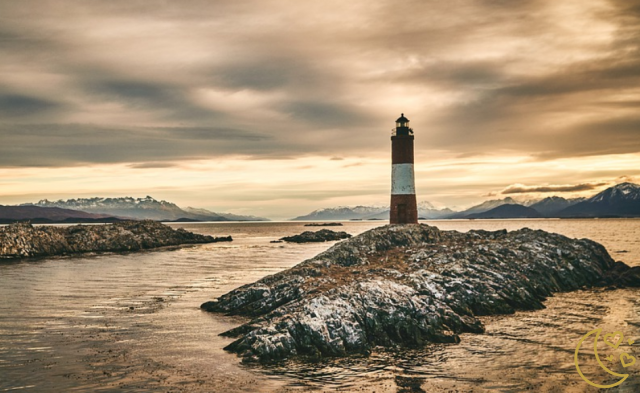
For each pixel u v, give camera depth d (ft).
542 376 89.04
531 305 139.33
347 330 104.17
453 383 86.07
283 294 131.75
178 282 191.83
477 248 172.55
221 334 112.98
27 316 131.23
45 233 333.01
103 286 181.78
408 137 247.09
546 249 179.01
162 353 100.48
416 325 110.01
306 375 89.25
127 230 399.44
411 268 153.79
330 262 161.48
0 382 84.43
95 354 99.66
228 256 309.83
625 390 82.64
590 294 159.02
